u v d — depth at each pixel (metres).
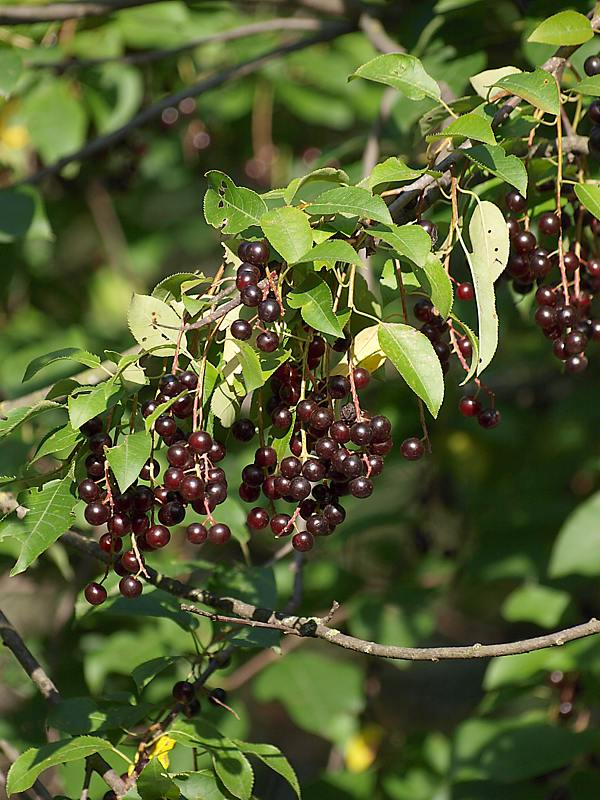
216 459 3.17
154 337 3.32
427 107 5.43
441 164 3.53
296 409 3.20
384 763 6.48
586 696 6.00
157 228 9.62
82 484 3.17
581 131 4.88
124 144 7.80
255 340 3.29
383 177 3.36
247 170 8.36
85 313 9.02
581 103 4.21
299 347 3.31
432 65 5.66
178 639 5.93
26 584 7.18
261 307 3.09
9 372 7.29
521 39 5.38
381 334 3.22
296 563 4.95
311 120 7.97
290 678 6.43
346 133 8.88
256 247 3.16
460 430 7.59
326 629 3.27
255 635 4.02
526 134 4.10
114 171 8.02
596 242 4.06
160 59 7.44
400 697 9.30
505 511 6.94
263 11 8.32
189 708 3.97
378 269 4.97
